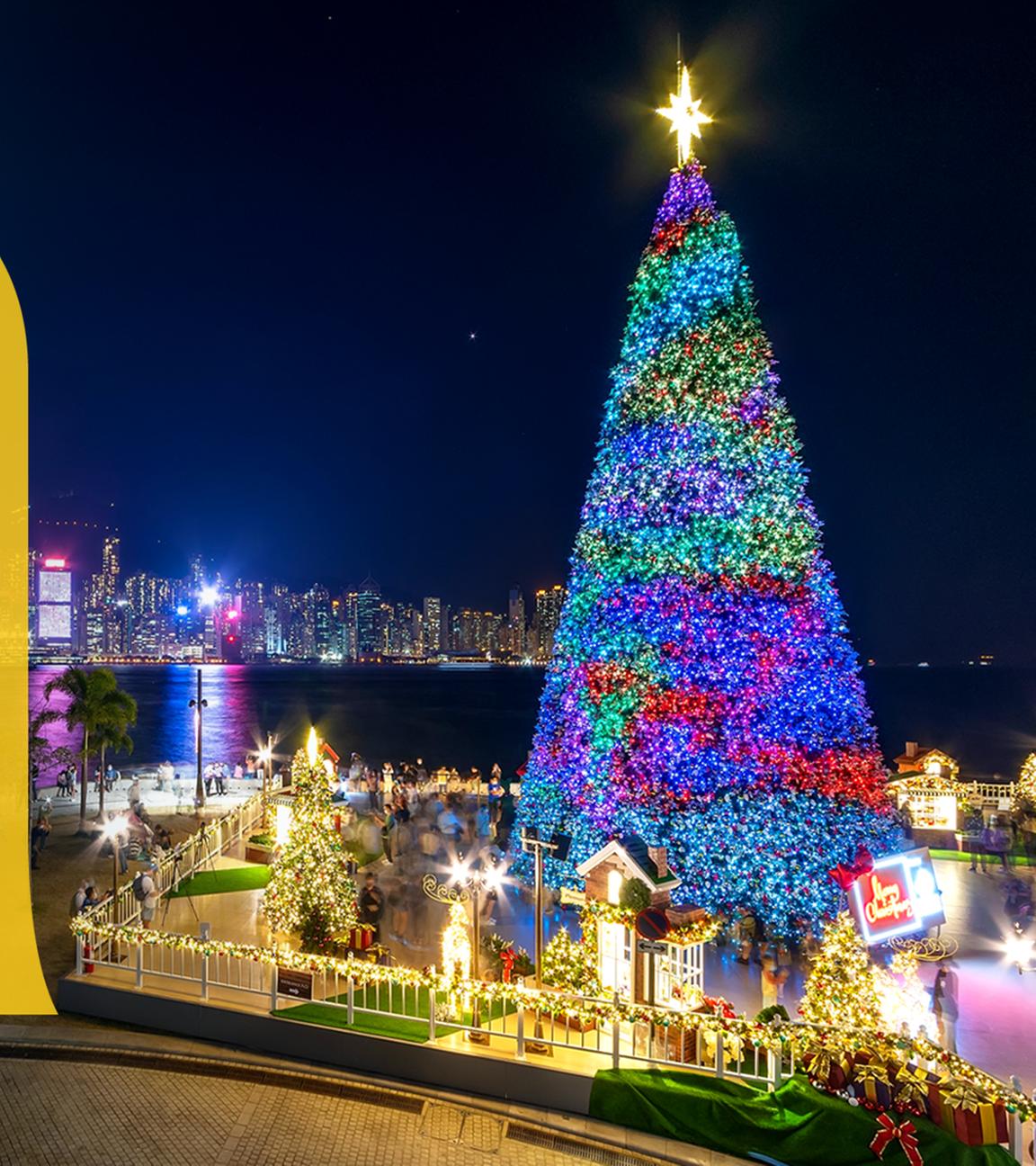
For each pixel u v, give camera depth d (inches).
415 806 1400.1
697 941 523.8
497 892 901.8
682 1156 420.2
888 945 624.7
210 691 7465.6
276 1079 502.9
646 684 786.8
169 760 2591.0
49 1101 472.1
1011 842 1059.9
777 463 786.2
